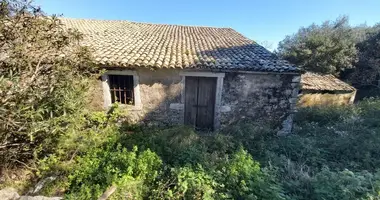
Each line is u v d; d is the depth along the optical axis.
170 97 6.29
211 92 6.43
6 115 3.23
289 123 6.40
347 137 5.23
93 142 4.43
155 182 3.51
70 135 4.05
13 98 3.30
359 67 14.78
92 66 5.10
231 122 6.36
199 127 6.66
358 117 6.68
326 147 5.05
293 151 4.86
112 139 4.80
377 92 13.37
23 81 3.64
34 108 3.61
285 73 5.92
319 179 3.32
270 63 6.15
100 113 5.69
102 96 6.23
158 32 10.03
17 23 3.78
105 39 7.91
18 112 3.27
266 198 2.94
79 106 4.41
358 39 15.57
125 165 3.60
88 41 7.36
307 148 4.82
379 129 5.68
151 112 6.38
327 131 5.98
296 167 4.12
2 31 3.60
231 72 6.03
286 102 6.28
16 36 3.73
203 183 3.25
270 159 4.30
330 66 14.45
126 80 6.29
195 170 3.70
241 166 3.59
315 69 15.20
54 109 3.89
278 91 6.20
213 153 4.44
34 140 3.92
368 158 4.23
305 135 6.03
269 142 5.45
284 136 6.01
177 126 5.85
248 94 6.21
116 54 6.07
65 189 3.61
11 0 3.67
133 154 3.78
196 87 6.41
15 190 3.57
